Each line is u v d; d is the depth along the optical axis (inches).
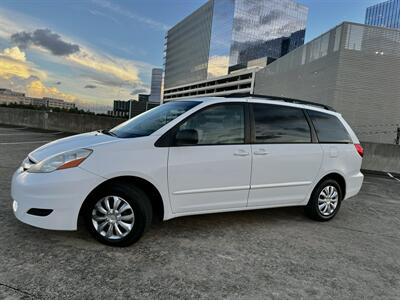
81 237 138.3
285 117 172.7
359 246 154.3
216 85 3826.3
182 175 138.9
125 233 131.6
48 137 511.2
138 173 129.6
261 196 162.2
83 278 106.9
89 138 143.7
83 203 125.1
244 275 117.5
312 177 177.3
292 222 181.6
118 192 129.6
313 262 132.5
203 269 119.4
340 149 188.5
